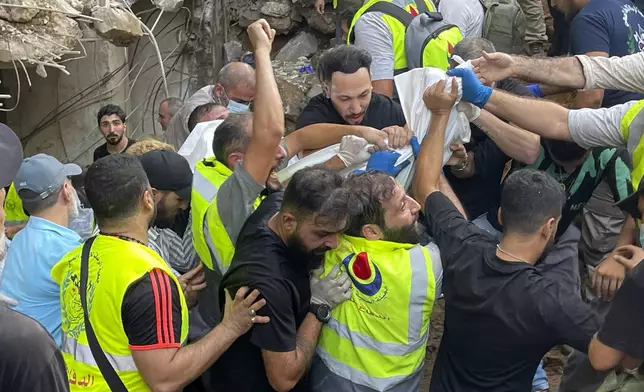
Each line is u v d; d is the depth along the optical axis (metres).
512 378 2.68
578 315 2.51
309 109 3.63
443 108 3.09
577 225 4.14
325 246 2.66
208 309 3.05
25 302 2.89
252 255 2.68
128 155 2.63
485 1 5.69
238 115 3.18
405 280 2.73
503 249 2.67
